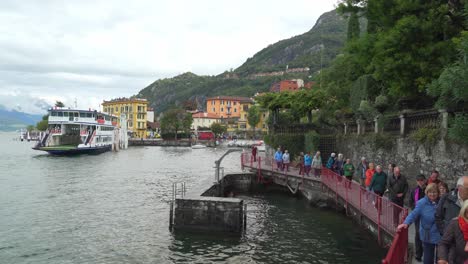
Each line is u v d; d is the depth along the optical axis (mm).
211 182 24266
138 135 141000
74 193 28109
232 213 16656
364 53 22906
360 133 24562
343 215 19609
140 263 13625
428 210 7016
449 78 9922
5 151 78188
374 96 27859
